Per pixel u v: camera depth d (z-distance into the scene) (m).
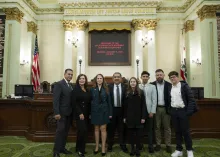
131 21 9.84
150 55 9.65
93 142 4.11
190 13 9.27
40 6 10.05
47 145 3.91
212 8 7.57
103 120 3.35
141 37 9.73
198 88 4.84
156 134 3.62
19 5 8.25
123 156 3.33
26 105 4.81
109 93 3.47
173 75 3.29
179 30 10.07
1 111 4.84
